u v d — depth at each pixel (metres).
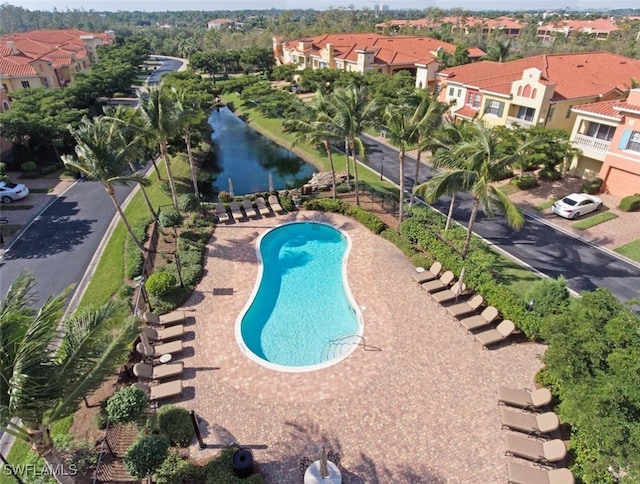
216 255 24.23
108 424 13.05
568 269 22.47
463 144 20.41
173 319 18.39
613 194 30.36
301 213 29.48
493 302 18.28
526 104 36.09
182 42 137.88
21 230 27.47
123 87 71.38
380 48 69.19
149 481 11.81
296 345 17.88
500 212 28.81
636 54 77.00
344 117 26.20
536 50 89.50
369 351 16.88
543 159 30.61
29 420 9.46
